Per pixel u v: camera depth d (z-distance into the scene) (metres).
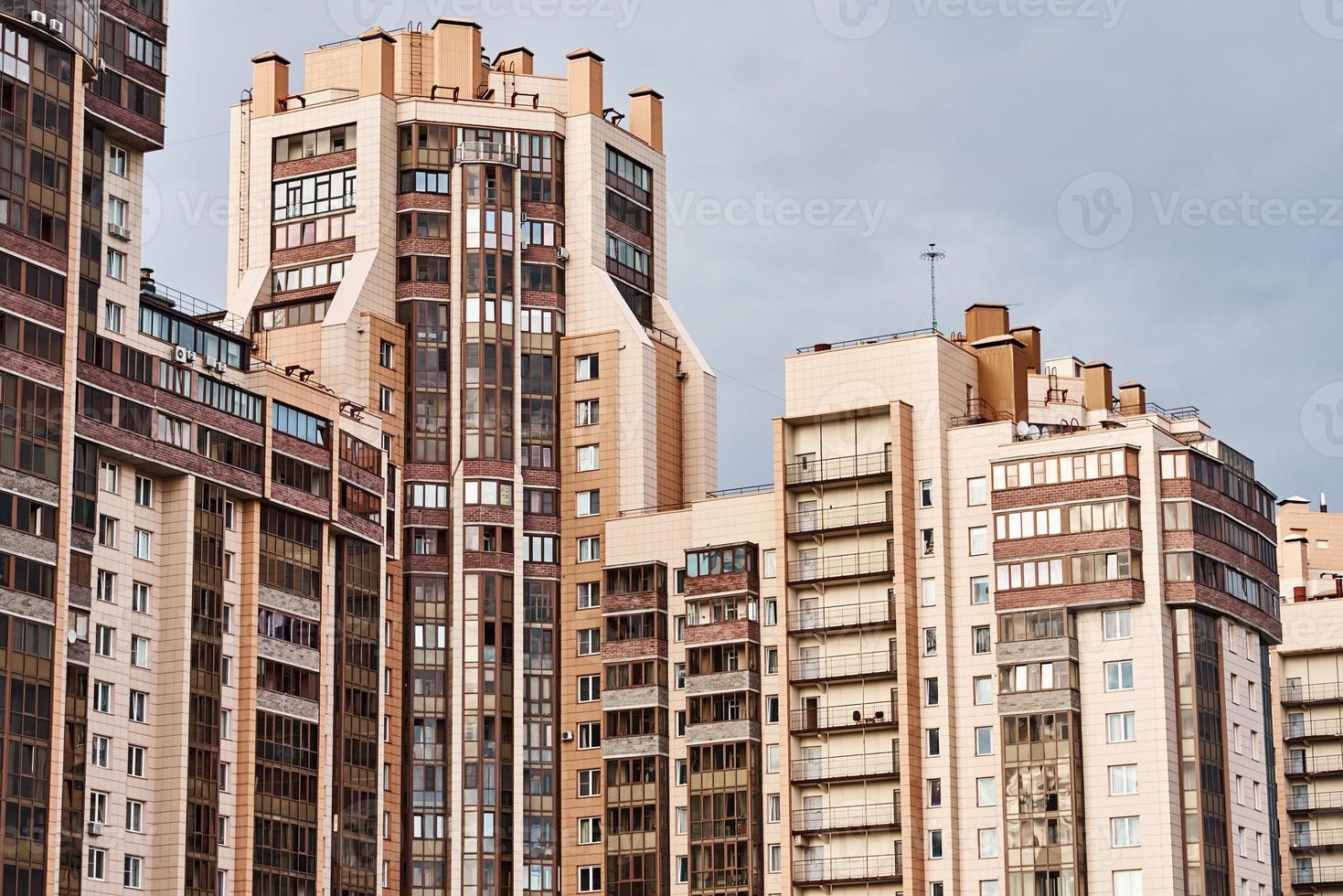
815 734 187.88
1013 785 181.88
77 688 158.25
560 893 195.25
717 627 191.62
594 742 197.88
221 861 168.00
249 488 174.50
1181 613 183.38
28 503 154.38
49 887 151.50
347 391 198.38
